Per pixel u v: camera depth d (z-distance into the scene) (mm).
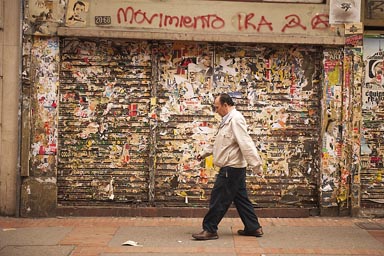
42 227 7445
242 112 8312
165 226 7582
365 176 8344
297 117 8344
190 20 8086
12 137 8078
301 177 8359
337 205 8266
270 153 8328
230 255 6098
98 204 8266
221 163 6742
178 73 8250
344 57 8203
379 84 8391
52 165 8086
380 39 8391
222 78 8289
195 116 8273
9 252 6133
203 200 8297
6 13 8008
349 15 8172
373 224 7812
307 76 8344
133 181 8281
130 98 8250
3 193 8109
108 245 6492
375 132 8391
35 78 8039
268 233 7203
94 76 8219
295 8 8148
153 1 8055
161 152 8273
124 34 7984
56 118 8086
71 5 8016
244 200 6961
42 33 7969
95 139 8234
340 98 8234
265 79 8312
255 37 8062
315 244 6641
